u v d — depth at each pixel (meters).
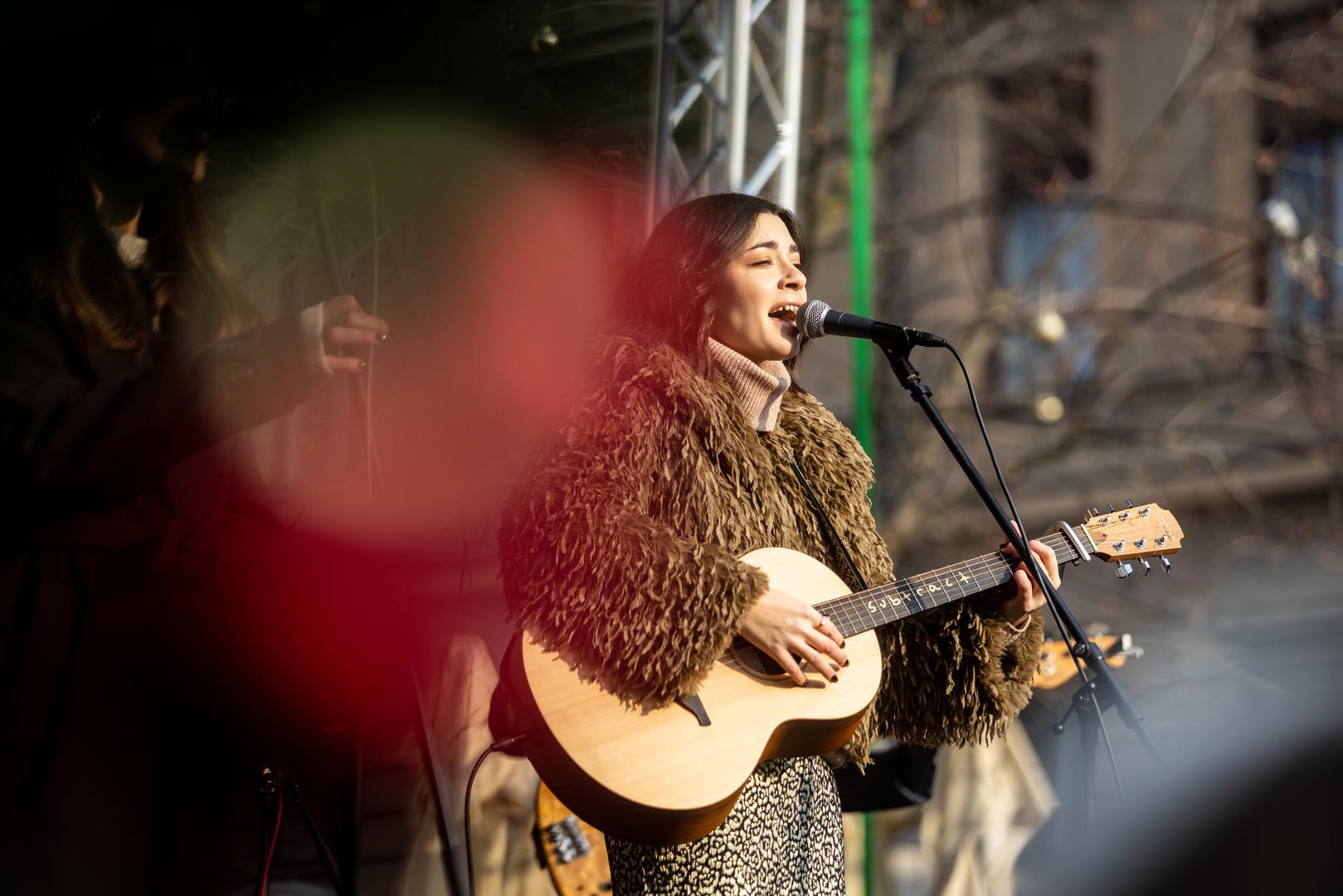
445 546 5.77
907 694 3.94
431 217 6.06
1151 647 12.91
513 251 6.23
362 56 5.88
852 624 3.72
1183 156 15.20
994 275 16.16
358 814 4.05
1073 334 14.78
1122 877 5.33
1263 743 5.25
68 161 3.49
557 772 3.50
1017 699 3.96
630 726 3.48
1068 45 15.91
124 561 3.52
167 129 3.80
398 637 4.26
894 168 16.16
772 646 3.50
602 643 3.43
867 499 4.03
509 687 3.64
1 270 3.41
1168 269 15.05
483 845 5.82
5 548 3.39
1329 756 5.07
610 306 4.04
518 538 3.54
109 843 3.44
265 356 3.24
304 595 4.00
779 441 3.90
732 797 3.44
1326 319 14.12
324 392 4.37
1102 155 15.60
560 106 6.79
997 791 6.95
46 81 3.62
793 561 3.75
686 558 3.47
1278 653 12.80
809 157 13.05
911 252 15.28
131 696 3.53
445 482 5.80
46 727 3.39
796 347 4.05
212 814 3.69
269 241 5.75
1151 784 5.38
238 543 3.90
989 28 15.62
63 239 3.44
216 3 5.50
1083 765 3.83
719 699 3.55
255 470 3.94
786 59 6.93
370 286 5.76
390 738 5.47
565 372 3.95
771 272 3.89
